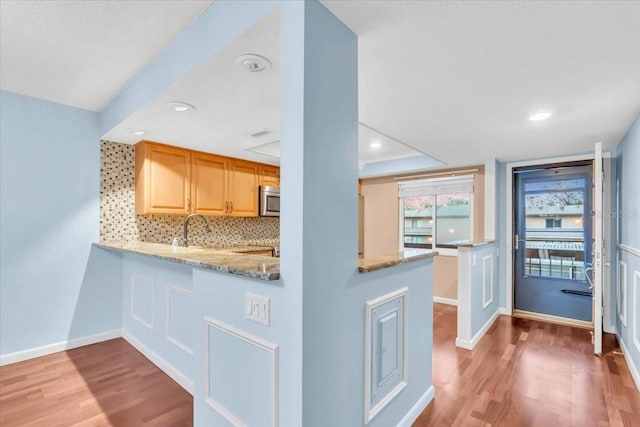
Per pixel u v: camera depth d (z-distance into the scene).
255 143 3.11
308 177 1.12
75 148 2.84
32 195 2.63
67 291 2.81
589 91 1.95
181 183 3.28
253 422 1.29
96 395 2.08
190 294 2.12
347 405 1.34
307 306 1.11
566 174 3.76
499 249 4.07
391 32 1.39
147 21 1.62
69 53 1.92
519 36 1.42
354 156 1.37
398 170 4.77
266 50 1.46
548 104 2.16
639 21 1.29
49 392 2.12
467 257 2.93
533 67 1.68
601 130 2.71
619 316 3.04
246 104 2.10
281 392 1.17
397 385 1.71
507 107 2.22
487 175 3.93
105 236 3.01
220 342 1.46
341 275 1.29
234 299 1.37
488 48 1.51
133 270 2.90
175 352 2.29
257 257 1.76
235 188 3.79
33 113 2.62
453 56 1.58
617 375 2.39
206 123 2.50
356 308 1.39
